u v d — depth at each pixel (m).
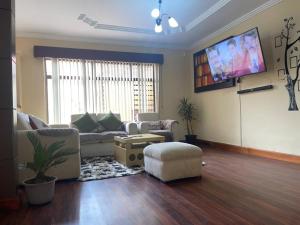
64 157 2.90
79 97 5.63
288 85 3.76
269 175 3.04
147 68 6.25
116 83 5.94
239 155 4.43
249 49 4.02
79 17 4.49
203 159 4.11
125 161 3.67
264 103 4.22
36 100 5.34
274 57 3.99
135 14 4.43
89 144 4.41
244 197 2.30
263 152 4.25
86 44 5.73
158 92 6.32
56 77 5.47
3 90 2.15
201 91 6.01
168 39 5.93
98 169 3.50
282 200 2.21
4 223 1.88
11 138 2.17
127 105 6.03
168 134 4.98
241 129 4.77
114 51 5.89
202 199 2.27
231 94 5.02
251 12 4.36
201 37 5.80
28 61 5.29
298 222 1.78
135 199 2.32
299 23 3.57
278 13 3.90
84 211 2.07
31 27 4.96
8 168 2.16
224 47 4.55
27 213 2.05
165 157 2.77
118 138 3.94
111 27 5.04
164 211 2.02
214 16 4.50
